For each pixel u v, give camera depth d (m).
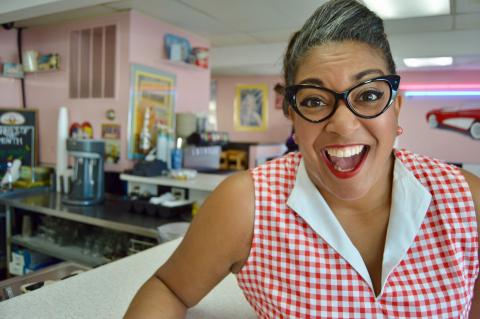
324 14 0.56
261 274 0.62
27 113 3.33
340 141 0.54
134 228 2.13
